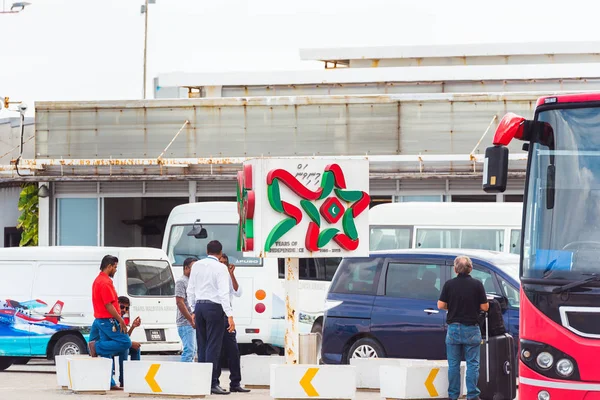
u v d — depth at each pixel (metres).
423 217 42.28
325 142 57.53
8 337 38.12
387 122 56.94
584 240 18.89
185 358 30.81
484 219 41.62
